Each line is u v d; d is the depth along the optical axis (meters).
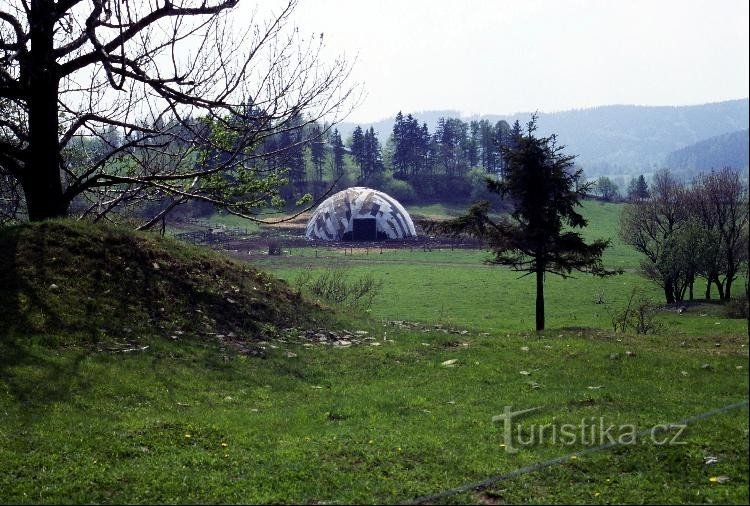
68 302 14.84
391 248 95.00
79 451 9.10
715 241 31.28
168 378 12.70
